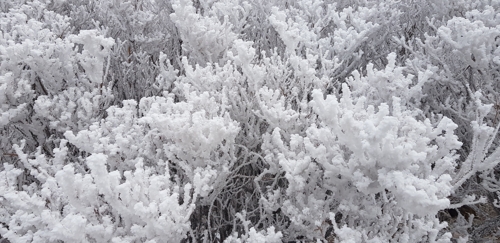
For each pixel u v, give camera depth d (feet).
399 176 4.37
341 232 4.95
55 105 8.07
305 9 12.44
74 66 8.63
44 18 11.43
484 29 8.70
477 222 9.29
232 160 6.48
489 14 9.98
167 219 4.63
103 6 12.40
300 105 7.36
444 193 4.71
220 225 7.27
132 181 4.68
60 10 13.56
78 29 13.16
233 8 11.55
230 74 7.93
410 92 7.43
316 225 5.71
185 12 9.30
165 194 4.75
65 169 4.25
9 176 5.52
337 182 5.51
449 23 9.45
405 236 5.28
